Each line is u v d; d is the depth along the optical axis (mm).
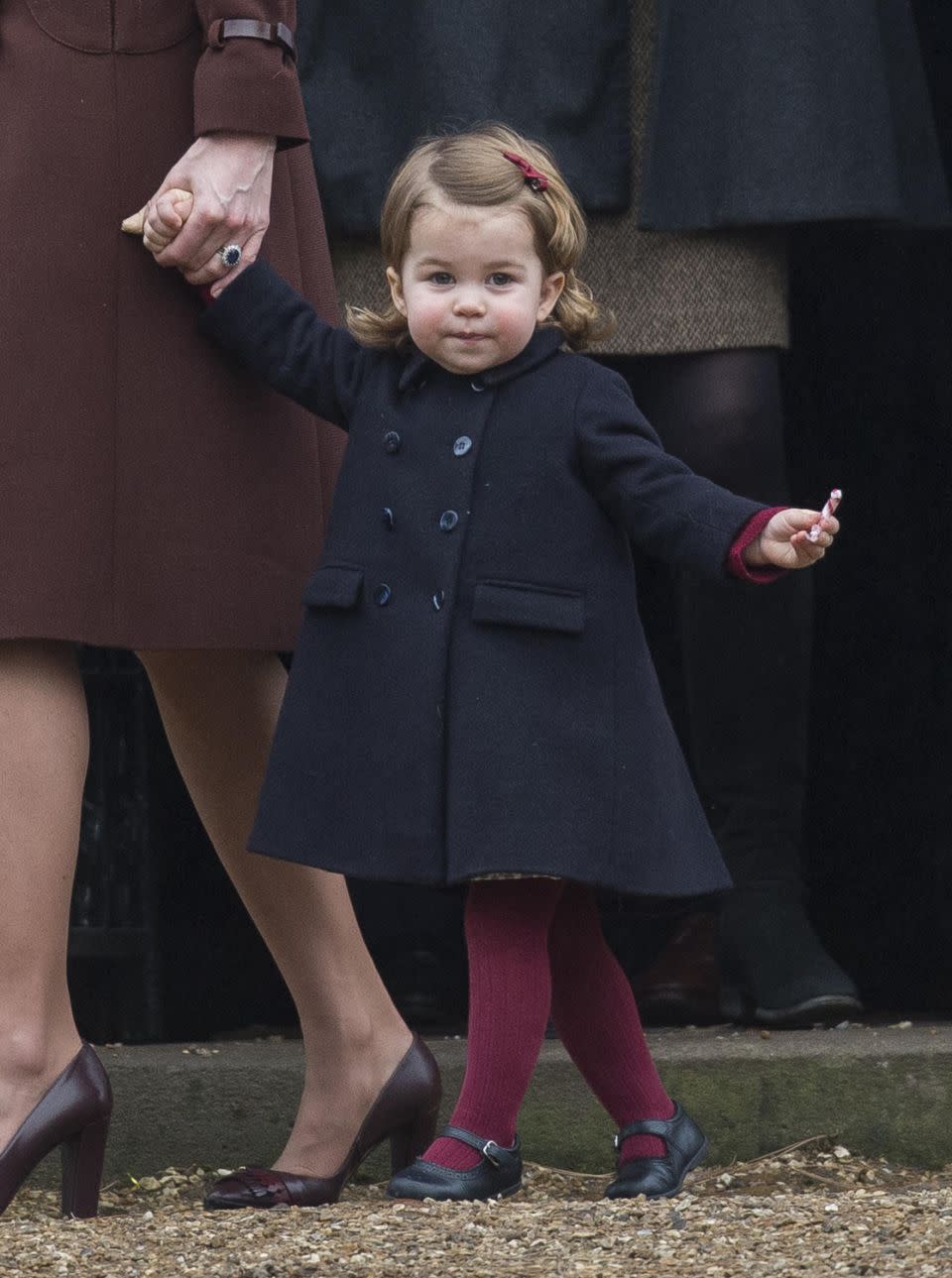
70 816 8742
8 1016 8547
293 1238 7637
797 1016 12273
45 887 8625
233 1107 10914
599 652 8578
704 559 8242
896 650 17844
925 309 17906
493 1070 8367
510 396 8773
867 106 12539
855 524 18016
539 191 8836
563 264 8984
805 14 12469
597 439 8609
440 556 8578
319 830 8570
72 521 8672
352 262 12703
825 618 17953
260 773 9422
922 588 17859
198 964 15812
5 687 8711
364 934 14055
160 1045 12086
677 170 12414
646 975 13656
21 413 8656
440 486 8664
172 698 9406
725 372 12797
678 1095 10930
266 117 8922
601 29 12398
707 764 13148
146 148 8945
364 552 8758
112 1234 7906
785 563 8109
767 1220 7832
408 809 8422
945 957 17094
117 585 8797
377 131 12383
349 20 12422
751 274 12828
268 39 8953
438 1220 7809
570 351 9039
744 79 12422
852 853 17656
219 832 9500
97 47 8875
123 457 8836
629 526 8562
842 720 17828
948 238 17703
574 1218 7887
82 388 8742
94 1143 8766
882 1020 13875
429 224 8688
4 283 8680
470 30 12062
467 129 12000
